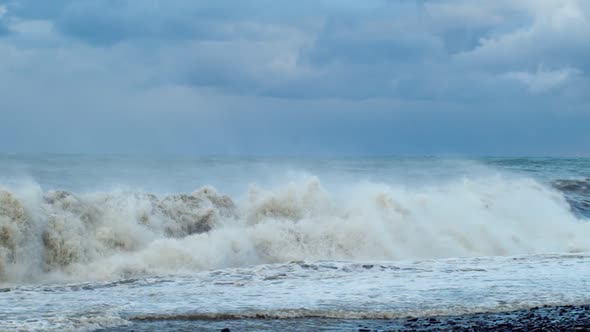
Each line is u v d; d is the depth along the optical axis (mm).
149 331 15531
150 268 22812
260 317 17016
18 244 22281
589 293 20062
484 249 30281
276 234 27047
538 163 83562
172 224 27344
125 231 24984
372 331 15766
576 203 42094
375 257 27688
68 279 21938
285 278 21594
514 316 17375
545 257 26688
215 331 15680
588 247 31500
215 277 21641
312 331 15836
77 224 24141
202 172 50500
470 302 18688
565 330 16094
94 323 15961
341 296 19188
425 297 19203
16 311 16953
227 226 28609
